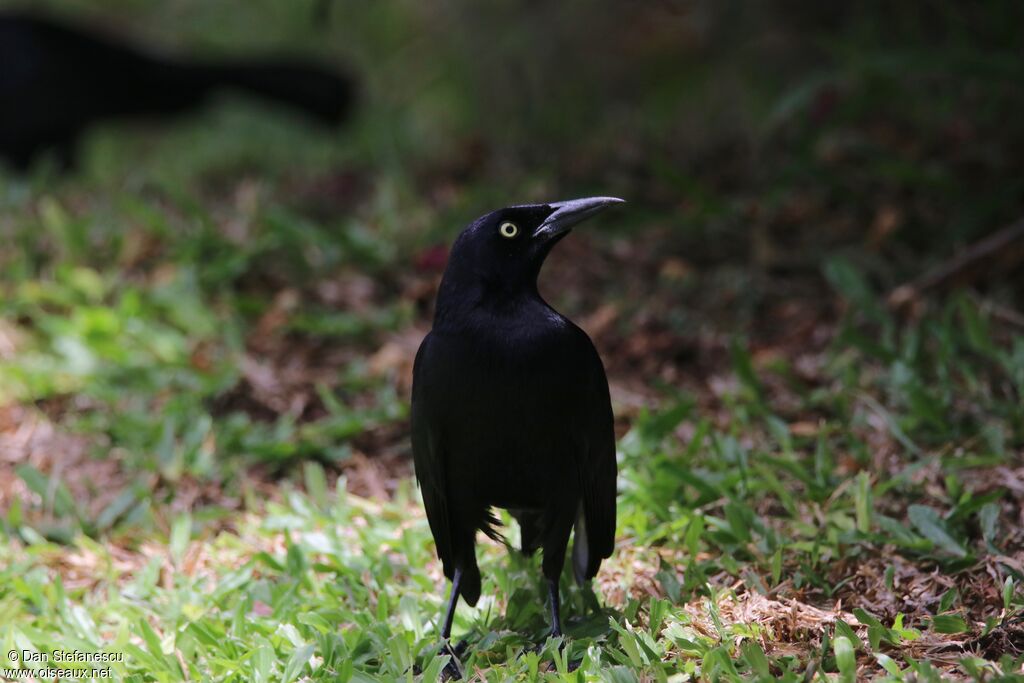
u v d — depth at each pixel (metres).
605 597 7.16
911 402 8.77
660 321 11.23
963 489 7.84
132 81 16.98
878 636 6.09
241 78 17.61
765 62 17.84
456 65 19.80
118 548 8.26
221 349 11.12
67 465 9.31
